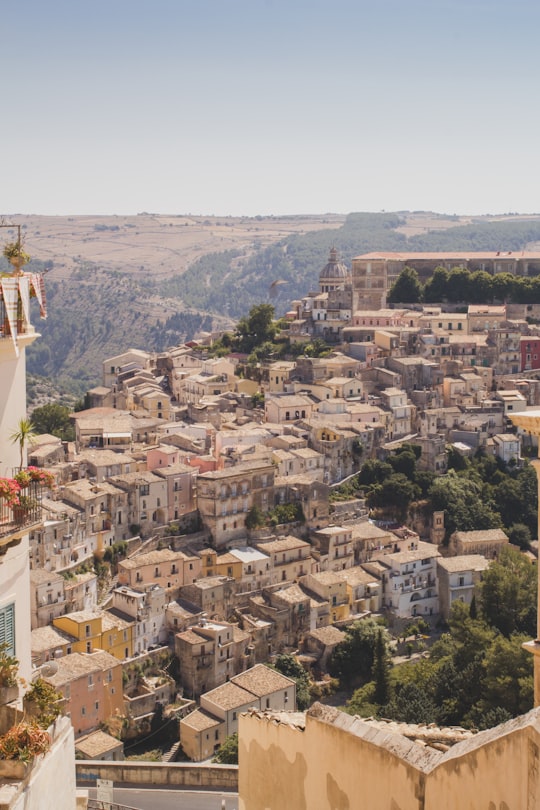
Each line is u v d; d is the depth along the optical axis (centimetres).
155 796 6488
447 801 3114
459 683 13750
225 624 18950
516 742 2869
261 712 4056
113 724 16438
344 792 3538
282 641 19725
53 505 19562
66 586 18112
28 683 4009
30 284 4162
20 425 4094
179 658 18362
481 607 17212
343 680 18875
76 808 4266
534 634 16625
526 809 2828
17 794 3388
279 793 3859
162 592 18850
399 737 3378
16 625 4106
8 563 4034
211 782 6694
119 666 16850
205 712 16412
